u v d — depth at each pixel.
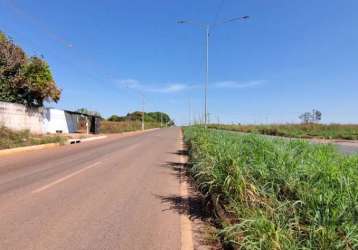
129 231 6.09
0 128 23.05
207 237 5.87
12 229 6.00
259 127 31.33
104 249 5.23
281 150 8.61
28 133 26.03
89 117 48.22
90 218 6.77
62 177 11.20
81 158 16.92
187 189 9.83
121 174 12.20
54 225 6.27
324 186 5.75
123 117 135.12
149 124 123.44
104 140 33.97
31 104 31.16
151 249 5.31
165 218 6.96
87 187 9.71
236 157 7.78
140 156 18.69
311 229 4.49
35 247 5.23
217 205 6.98
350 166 7.71
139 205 7.90
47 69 30.05
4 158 16.11
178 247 5.43
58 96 31.92
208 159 9.62
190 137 24.62
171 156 19.12
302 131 39.22
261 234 4.52
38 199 8.14
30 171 12.34
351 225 4.43
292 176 6.58
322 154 8.95
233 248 4.95
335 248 4.05
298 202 5.43
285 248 4.21
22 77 28.19
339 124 46.06
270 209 5.30
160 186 10.19
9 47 27.89
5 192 8.79
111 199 8.37
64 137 29.44
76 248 5.23
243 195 6.09
